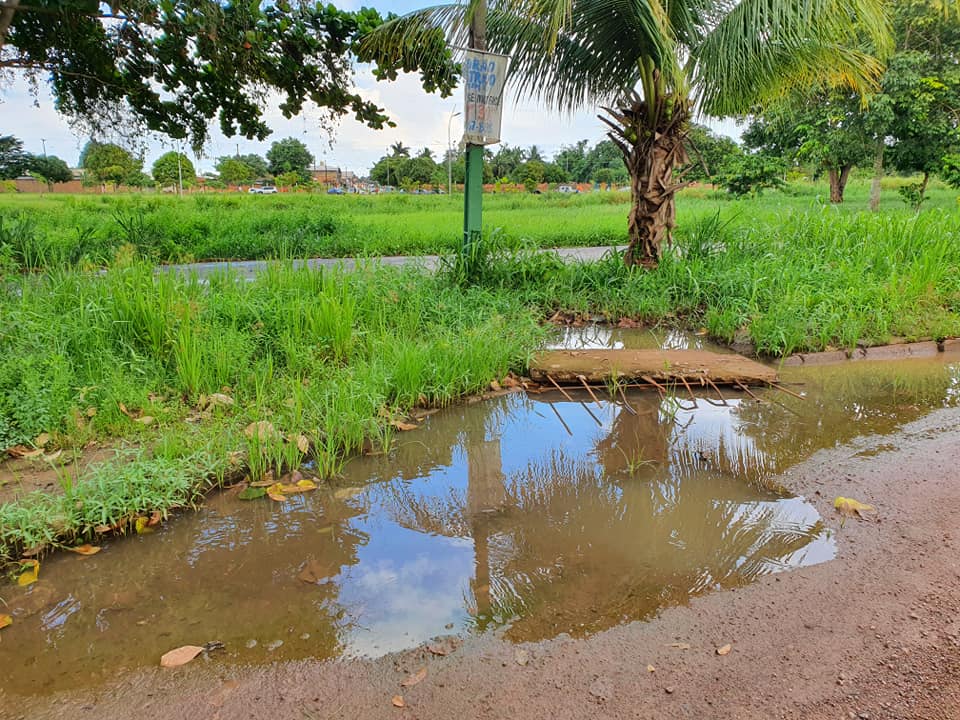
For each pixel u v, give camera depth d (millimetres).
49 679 1961
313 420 3785
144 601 2361
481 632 2160
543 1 6531
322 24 9203
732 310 6457
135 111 10023
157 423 3877
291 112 10102
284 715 1800
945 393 4688
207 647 2100
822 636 2082
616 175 59594
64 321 4699
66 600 2371
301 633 2168
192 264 10328
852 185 34406
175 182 42656
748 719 1749
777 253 8383
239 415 3846
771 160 24844
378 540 2791
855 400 4555
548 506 3086
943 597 2262
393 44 8172
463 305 6293
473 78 7004
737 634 2107
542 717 1770
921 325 6277
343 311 5180
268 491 3197
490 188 48469
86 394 3953
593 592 2379
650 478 3365
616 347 6043
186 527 2895
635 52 7531
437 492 3250
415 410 4418
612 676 1927
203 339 4621
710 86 7230
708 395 4727
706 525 2857
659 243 7984
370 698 1860
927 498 3008
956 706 1790
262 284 5980
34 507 2764
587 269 7902
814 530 2770
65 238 10906
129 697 1878
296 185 46750
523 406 4523
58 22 8102
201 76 9469
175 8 7902
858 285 6828
